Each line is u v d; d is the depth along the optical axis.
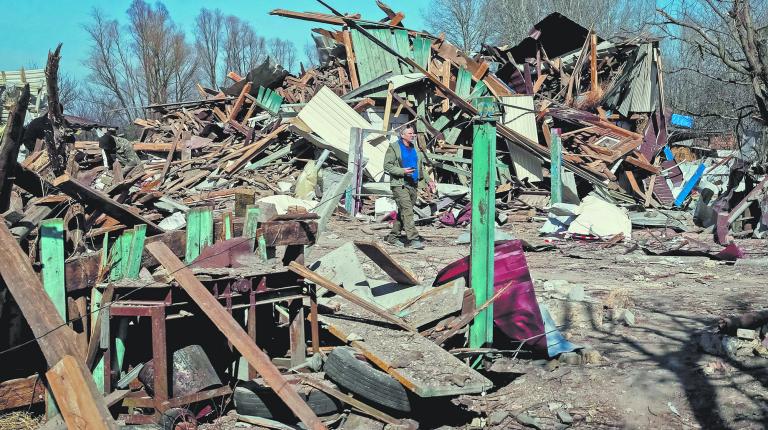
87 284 4.83
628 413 4.96
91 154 17.62
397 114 17.91
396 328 5.65
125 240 4.96
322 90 16.78
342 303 6.24
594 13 38.91
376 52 19.03
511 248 6.25
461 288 5.92
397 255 10.12
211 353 5.26
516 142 17.23
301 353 5.37
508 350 5.89
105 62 60.75
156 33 59.53
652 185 18.05
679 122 27.33
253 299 5.02
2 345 4.67
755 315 5.94
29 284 4.17
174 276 4.66
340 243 11.46
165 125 23.66
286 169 17.97
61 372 3.64
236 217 5.91
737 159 15.01
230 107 22.52
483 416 5.18
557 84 21.70
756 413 4.69
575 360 5.79
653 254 10.68
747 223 13.45
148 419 4.55
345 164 16.75
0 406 4.53
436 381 4.71
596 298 7.41
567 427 4.84
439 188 15.85
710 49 12.47
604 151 18.03
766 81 11.30
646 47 20.31
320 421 4.37
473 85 19.06
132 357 5.12
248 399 4.77
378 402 4.76
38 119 11.79
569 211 12.79
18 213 5.27
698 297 7.59
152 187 16.73
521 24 40.75
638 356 5.79
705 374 5.29
